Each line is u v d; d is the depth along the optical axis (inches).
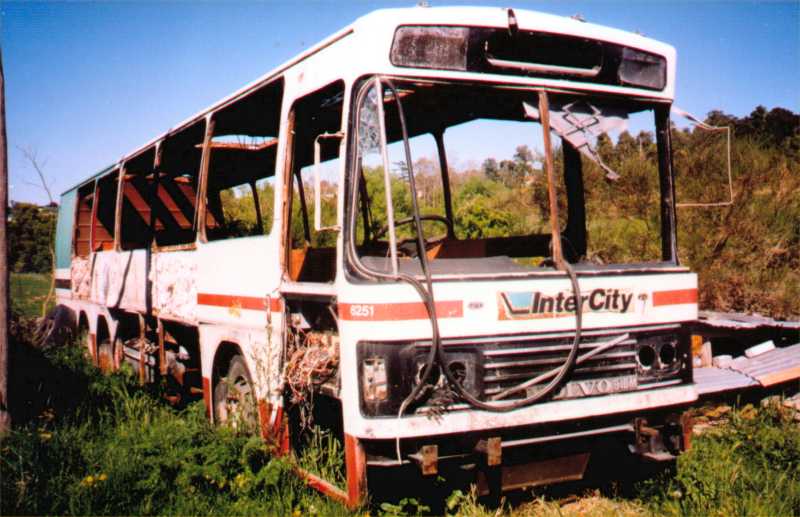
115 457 234.4
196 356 335.0
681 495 214.7
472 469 192.1
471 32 196.4
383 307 177.0
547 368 191.9
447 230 279.9
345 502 189.2
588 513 210.1
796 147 506.0
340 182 186.9
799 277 440.5
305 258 260.4
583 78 211.6
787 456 235.9
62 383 353.4
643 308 208.4
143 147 373.1
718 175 461.1
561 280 195.3
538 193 262.5
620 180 341.7
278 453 221.8
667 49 227.8
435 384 179.5
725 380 303.4
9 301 260.7
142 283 371.2
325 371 205.8
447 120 258.5
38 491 211.2
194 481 217.8
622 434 211.2
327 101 222.7
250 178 407.2
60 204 605.3
